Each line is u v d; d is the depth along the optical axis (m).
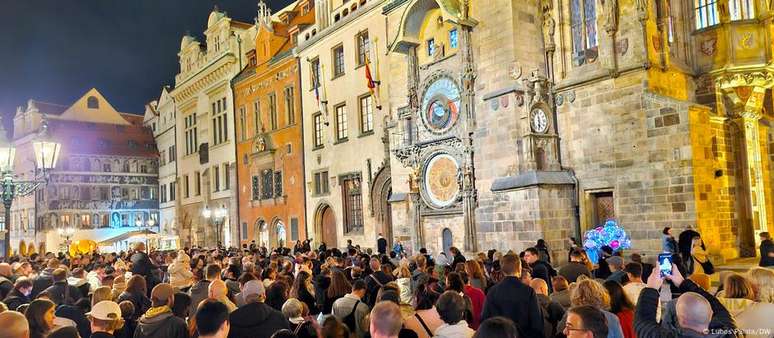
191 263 19.58
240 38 50.91
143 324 7.60
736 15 22.61
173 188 65.75
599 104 22.88
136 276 11.08
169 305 8.19
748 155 22.98
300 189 41.41
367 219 35.12
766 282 7.11
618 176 22.17
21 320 6.27
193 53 58.03
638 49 21.73
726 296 7.29
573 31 24.34
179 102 61.72
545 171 23.48
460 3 25.75
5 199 17.50
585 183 23.27
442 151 27.66
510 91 23.88
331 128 38.41
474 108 25.98
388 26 31.98
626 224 21.88
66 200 65.56
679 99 20.84
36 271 18.34
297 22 46.62
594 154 23.00
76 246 57.88
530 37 24.66
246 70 50.12
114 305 7.77
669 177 20.69
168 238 53.66
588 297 7.22
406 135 29.81
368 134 35.00
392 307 5.81
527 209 23.17
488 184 25.08
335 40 38.03
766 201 23.92
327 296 10.63
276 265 16.33
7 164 17.50
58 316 9.16
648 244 21.20
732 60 22.30
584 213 23.28
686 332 5.93
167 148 67.94
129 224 69.38
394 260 21.52
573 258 13.35
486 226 25.14
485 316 8.05
